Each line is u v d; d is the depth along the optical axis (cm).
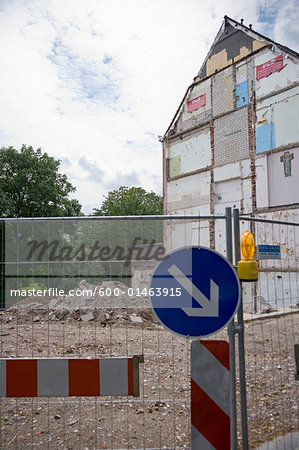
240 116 1842
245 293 443
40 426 366
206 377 276
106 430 358
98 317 802
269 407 393
